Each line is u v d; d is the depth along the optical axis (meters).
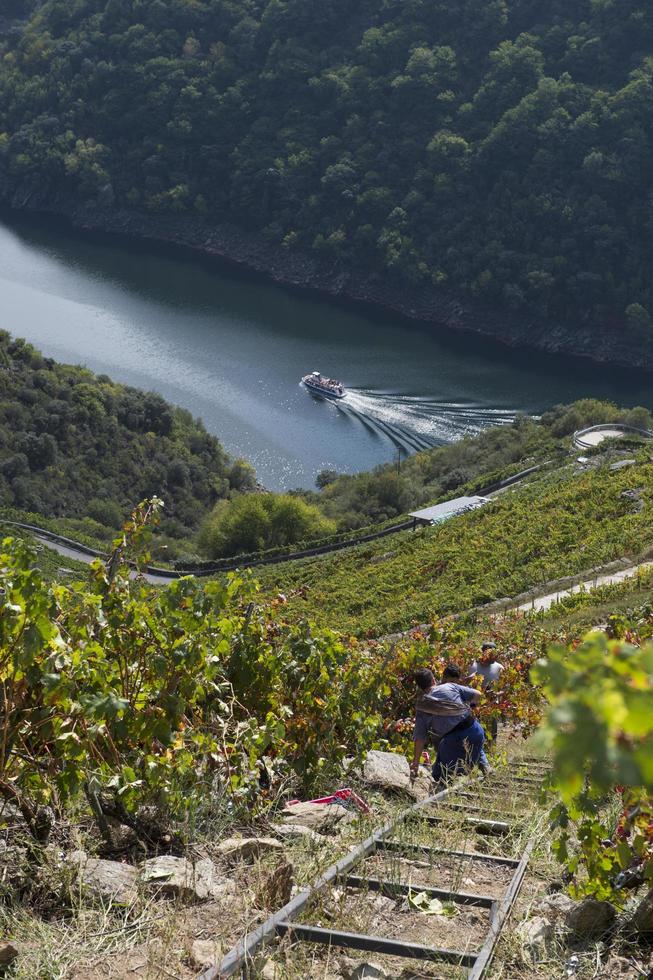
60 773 5.70
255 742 7.47
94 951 4.30
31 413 111.06
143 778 6.50
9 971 4.11
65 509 104.62
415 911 4.86
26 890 4.98
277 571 67.75
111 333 145.38
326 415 123.44
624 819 4.77
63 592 6.81
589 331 167.00
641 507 49.88
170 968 4.14
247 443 116.56
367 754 9.28
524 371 149.75
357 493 97.38
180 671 7.16
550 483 70.31
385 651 14.43
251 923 4.55
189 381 130.62
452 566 50.09
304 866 5.39
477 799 7.38
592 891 4.71
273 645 9.68
